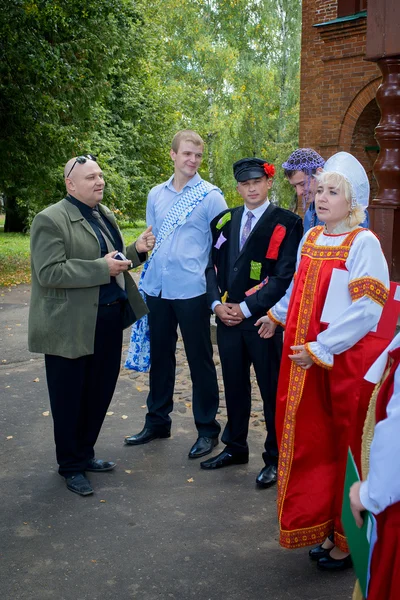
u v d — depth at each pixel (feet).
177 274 14.29
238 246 12.96
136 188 81.15
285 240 12.46
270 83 88.12
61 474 13.06
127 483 13.16
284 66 88.74
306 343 9.56
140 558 10.40
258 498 12.53
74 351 12.29
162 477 13.44
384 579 5.61
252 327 12.75
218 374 20.74
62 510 12.00
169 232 14.38
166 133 86.07
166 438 15.64
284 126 87.30
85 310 12.42
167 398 15.35
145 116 81.92
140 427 16.37
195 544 10.85
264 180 12.59
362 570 5.67
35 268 12.20
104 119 74.33
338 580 9.83
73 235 12.44
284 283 12.33
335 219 9.64
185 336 14.51
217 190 14.47
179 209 14.30
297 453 9.87
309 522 9.77
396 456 5.23
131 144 80.43
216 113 88.12
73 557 10.41
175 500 12.42
